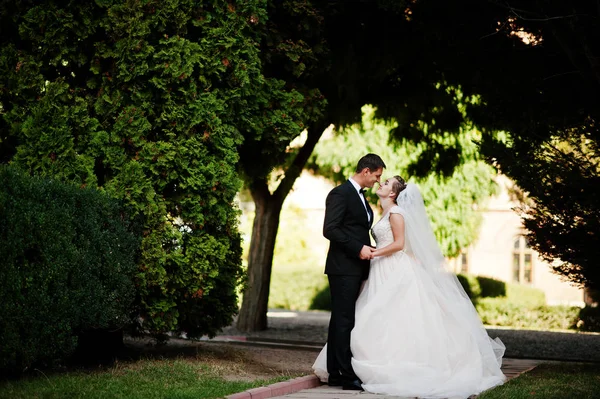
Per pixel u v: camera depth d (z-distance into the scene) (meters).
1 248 6.44
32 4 8.32
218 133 8.51
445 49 11.56
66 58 8.38
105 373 7.71
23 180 6.77
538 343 14.59
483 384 7.84
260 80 9.05
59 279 7.00
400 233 8.05
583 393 7.20
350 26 11.70
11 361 6.61
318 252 31.81
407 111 14.22
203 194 8.57
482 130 14.42
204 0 8.73
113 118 8.38
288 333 15.56
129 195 8.19
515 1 10.22
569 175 10.07
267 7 10.01
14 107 8.15
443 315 8.02
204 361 9.16
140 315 8.80
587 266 10.46
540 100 10.52
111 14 8.20
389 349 7.68
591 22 9.21
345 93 13.16
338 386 8.09
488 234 30.81
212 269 8.75
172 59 8.27
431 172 15.98
